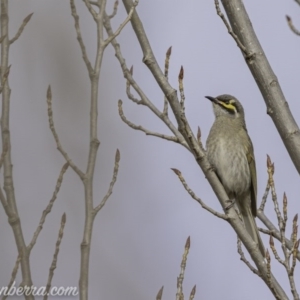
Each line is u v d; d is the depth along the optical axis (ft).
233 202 32.96
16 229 31.09
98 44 35.01
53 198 32.58
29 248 30.91
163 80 33.32
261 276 31.30
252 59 33.40
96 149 33.30
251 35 33.86
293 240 29.32
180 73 31.58
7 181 32.12
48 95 34.53
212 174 33.53
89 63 34.96
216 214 32.35
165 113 38.42
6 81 34.53
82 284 30.19
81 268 30.53
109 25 40.73
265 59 33.53
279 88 33.09
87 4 35.60
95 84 34.17
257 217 42.68
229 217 32.27
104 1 35.70
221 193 33.14
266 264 30.37
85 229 31.45
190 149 35.96
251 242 31.94
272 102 32.91
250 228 46.06
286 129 32.48
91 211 31.99
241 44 32.99
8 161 32.65
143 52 34.37
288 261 28.14
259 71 33.30
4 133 33.12
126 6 36.06
